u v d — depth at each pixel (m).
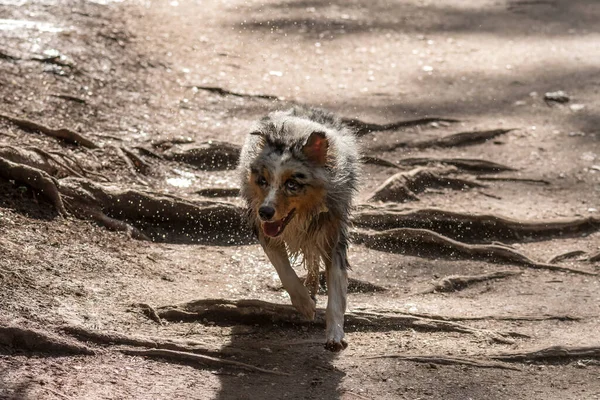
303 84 17.97
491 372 8.98
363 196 13.41
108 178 12.71
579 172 15.11
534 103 17.89
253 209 9.01
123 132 14.41
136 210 11.87
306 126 8.91
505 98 18.08
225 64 18.55
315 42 20.84
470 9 24.95
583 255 12.45
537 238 12.95
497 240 12.84
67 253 10.40
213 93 16.83
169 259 11.12
